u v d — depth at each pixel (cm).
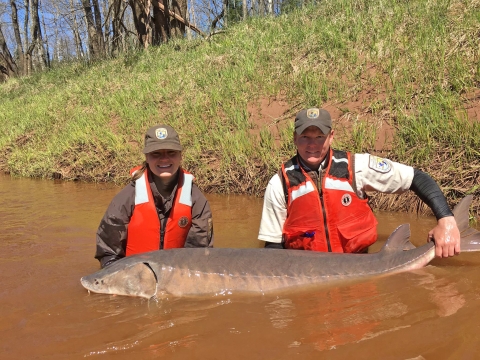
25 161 1020
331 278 326
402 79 671
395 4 887
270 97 811
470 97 581
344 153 374
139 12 1555
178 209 373
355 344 227
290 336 240
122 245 381
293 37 959
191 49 1279
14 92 1905
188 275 326
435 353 215
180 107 925
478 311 253
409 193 511
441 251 337
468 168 496
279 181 384
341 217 367
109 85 1261
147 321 273
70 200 665
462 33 698
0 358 233
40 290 331
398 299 280
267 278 324
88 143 938
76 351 237
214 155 739
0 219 554
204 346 236
